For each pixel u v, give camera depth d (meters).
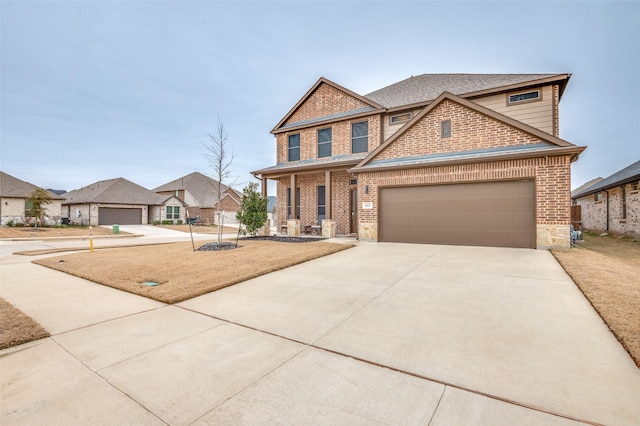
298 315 4.38
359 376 2.74
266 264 7.79
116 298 5.41
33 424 2.14
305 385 2.61
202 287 5.82
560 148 8.70
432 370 2.81
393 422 2.12
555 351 3.12
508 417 2.14
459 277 6.23
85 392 2.54
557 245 8.97
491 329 3.71
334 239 13.13
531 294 5.03
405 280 6.12
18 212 28.48
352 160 13.58
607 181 19.00
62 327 4.04
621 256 9.75
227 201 42.66
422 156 11.54
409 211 11.42
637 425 2.02
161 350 3.33
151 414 2.25
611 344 3.26
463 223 10.41
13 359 3.15
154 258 9.34
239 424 2.13
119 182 37.59
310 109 17.03
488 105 12.88
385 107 14.63
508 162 9.62
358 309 4.56
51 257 10.59
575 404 2.27
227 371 2.86
